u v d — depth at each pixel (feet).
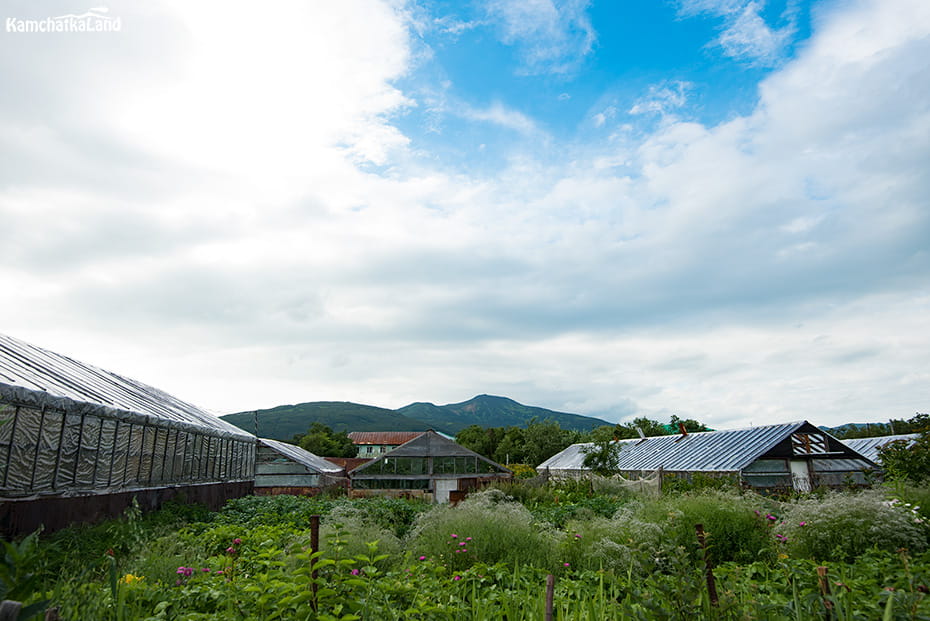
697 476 78.38
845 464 88.99
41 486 38.81
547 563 27.66
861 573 21.11
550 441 217.97
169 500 61.11
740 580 21.59
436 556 28.53
